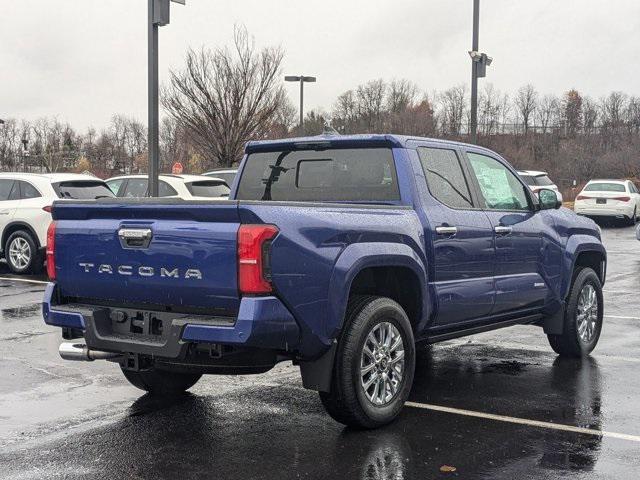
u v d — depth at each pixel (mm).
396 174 5953
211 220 4660
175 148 47438
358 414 5152
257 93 29266
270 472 4508
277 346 4691
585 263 8266
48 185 13969
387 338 5402
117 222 5051
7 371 6926
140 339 4918
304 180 6422
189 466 4605
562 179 53500
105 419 5543
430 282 5832
